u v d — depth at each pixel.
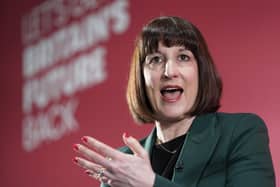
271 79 6.54
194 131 3.12
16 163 8.45
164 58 3.16
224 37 6.86
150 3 7.48
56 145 8.09
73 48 8.07
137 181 2.67
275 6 6.62
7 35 8.70
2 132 8.59
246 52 6.71
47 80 8.27
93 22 7.93
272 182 2.87
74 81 8.01
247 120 3.07
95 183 7.75
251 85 6.63
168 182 2.68
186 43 3.14
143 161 2.72
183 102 3.15
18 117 8.50
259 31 6.68
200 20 7.05
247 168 2.86
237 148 2.95
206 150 2.99
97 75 7.81
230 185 2.85
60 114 8.10
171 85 3.11
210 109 3.21
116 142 7.57
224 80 6.78
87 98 7.87
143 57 3.22
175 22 3.19
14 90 8.58
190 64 3.16
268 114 6.51
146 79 3.21
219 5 6.94
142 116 3.33
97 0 7.91
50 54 8.28
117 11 7.73
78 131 7.90
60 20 8.23
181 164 2.97
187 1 7.18
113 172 2.69
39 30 8.43
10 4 8.74
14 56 8.62
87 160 2.82
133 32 7.57
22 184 8.37
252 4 6.75
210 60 3.23
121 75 7.62
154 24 3.21
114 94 7.65
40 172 8.20
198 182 2.93
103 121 7.71
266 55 6.60
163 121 3.22
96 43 7.86
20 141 8.45
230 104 6.70
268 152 2.97
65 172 7.99
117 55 7.68
